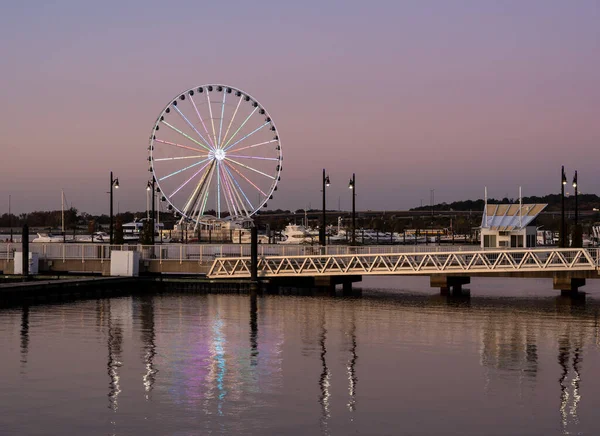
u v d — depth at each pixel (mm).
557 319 51156
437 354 39344
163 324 49625
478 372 35312
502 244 87812
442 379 34031
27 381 33531
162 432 26781
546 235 177625
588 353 39469
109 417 28422
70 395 31344
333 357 38750
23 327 48219
